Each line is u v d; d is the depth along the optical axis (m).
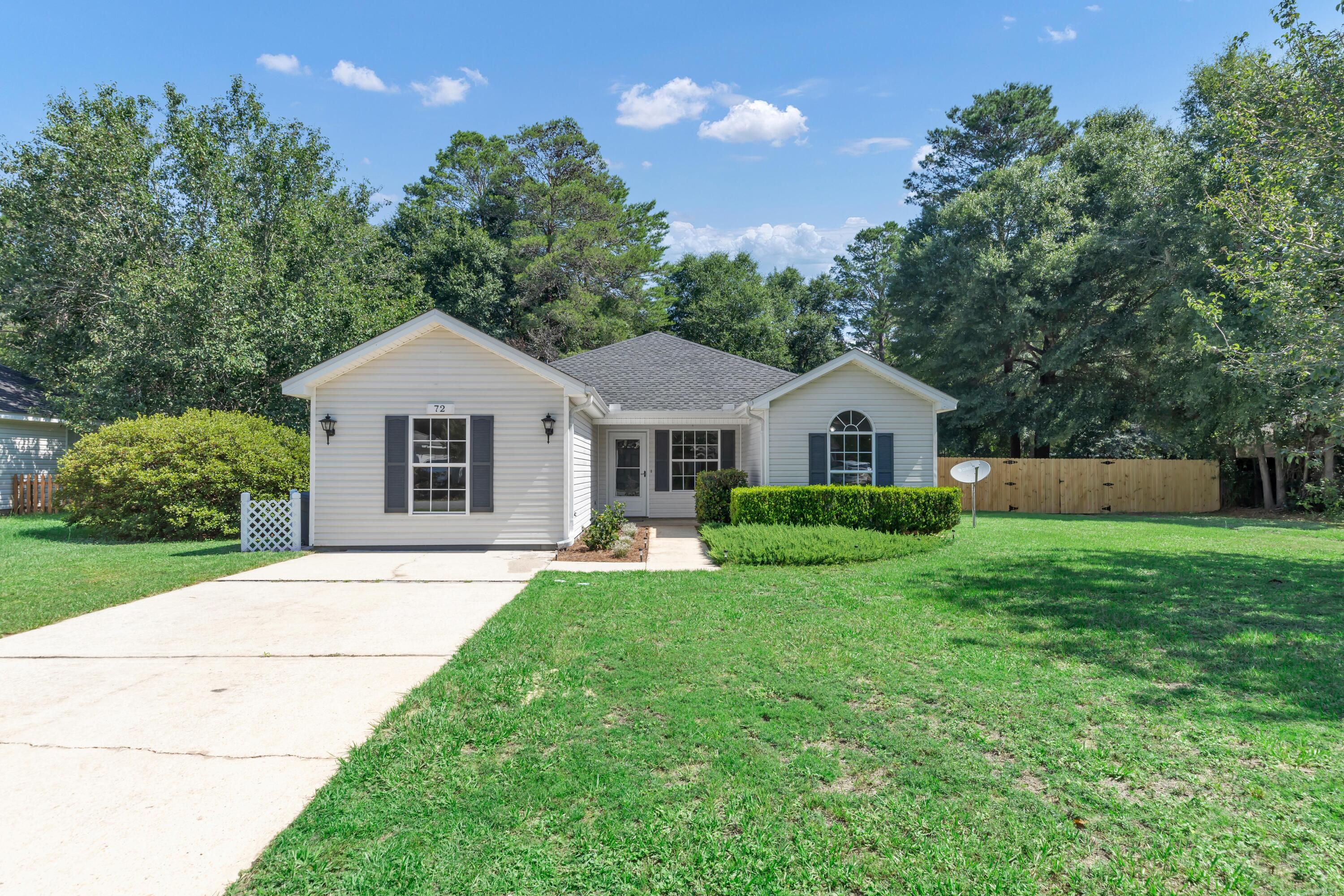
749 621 6.57
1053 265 25.72
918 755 3.73
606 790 3.35
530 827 3.05
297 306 19.61
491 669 5.18
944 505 13.63
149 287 18.05
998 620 6.66
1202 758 3.72
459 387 12.25
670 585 8.41
